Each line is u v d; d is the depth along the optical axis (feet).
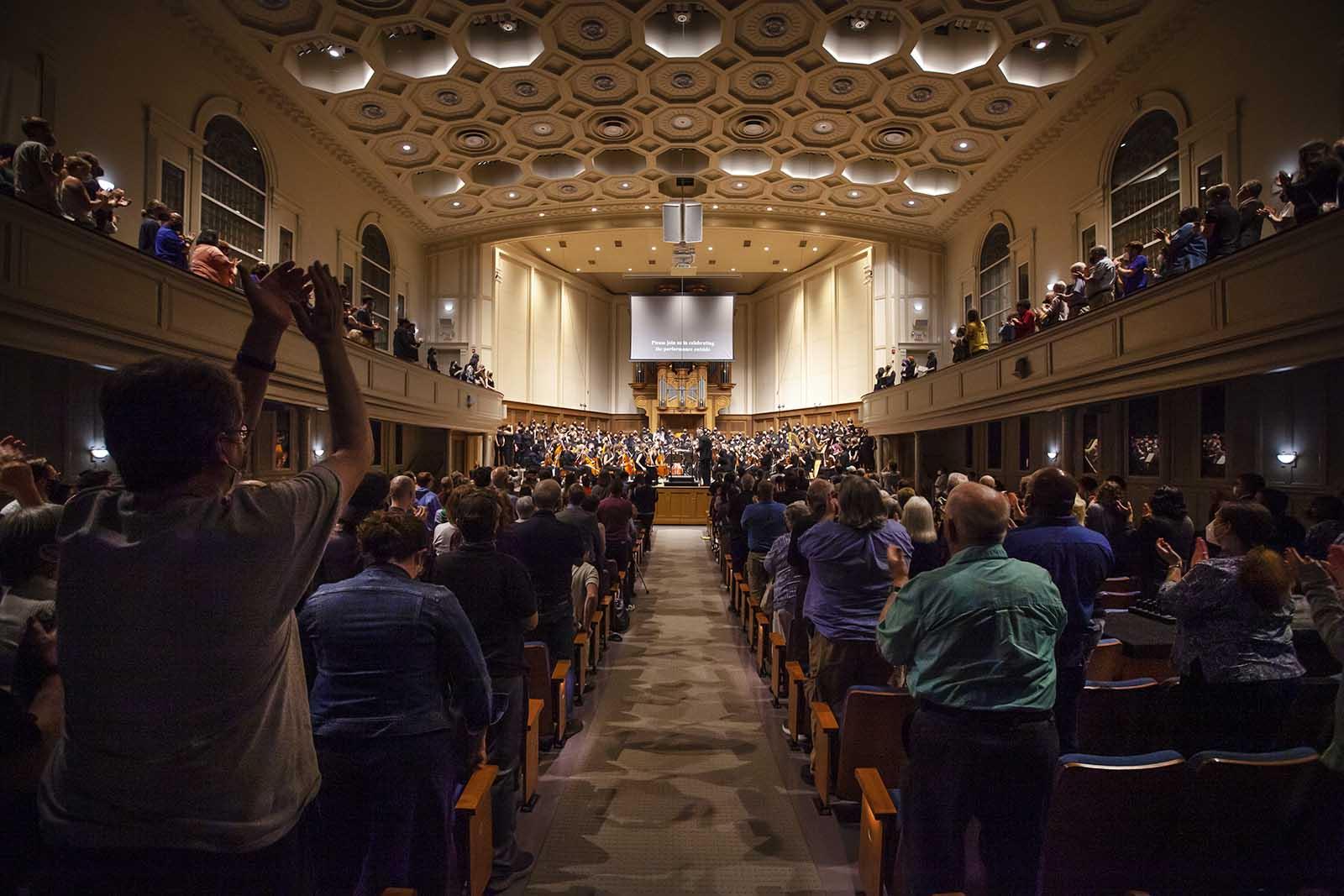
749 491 27.53
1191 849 6.88
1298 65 28.17
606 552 23.31
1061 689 8.45
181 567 3.29
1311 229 18.28
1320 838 6.77
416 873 6.95
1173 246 25.09
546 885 9.41
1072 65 41.04
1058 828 6.79
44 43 27.09
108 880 3.34
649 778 12.69
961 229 63.62
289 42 38.47
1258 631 8.31
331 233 50.98
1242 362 21.12
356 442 4.14
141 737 3.27
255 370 4.18
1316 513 16.03
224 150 39.58
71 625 3.32
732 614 26.58
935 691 6.61
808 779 12.64
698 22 41.50
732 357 89.56
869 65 42.06
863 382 76.84
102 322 20.13
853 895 9.21
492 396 63.98
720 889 9.34
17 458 8.64
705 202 63.77
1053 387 32.78
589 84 44.65
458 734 8.43
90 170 21.16
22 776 5.06
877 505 11.27
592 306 96.02
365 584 7.08
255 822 3.47
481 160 54.65
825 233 66.85
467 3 37.06
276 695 3.66
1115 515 19.29
